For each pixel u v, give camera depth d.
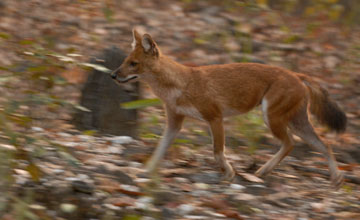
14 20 16.92
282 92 10.01
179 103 9.94
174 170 9.74
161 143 10.22
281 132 10.16
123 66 9.90
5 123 7.59
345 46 19.16
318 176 10.77
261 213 8.30
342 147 12.85
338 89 16.27
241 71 10.17
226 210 8.13
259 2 19.61
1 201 6.82
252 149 11.37
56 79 10.09
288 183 10.02
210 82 9.96
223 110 10.08
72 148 10.02
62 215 7.38
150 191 8.23
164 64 9.89
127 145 10.96
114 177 8.82
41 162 8.91
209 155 11.28
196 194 8.77
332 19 21.02
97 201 7.82
